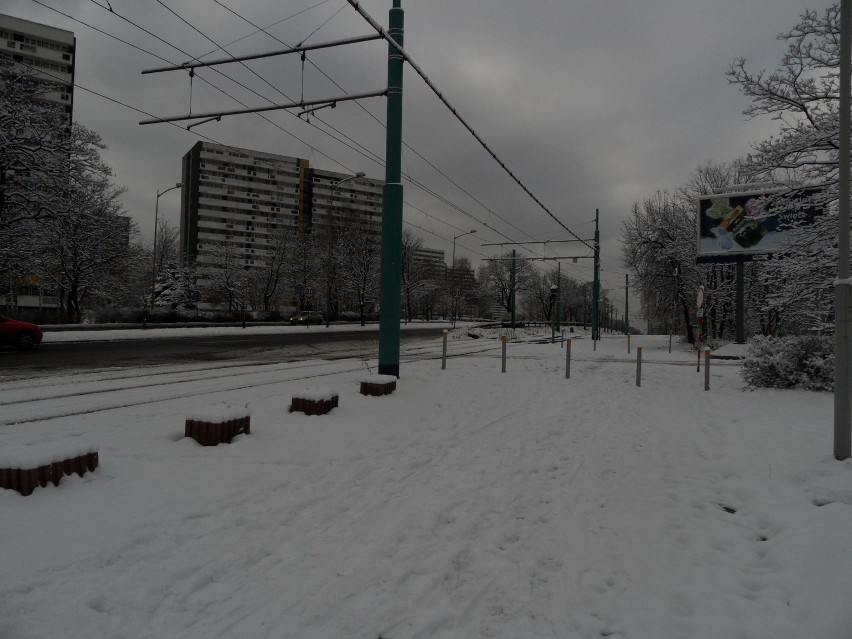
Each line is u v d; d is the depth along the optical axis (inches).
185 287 2436.0
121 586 124.3
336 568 140.6
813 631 108.3
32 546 136.6
